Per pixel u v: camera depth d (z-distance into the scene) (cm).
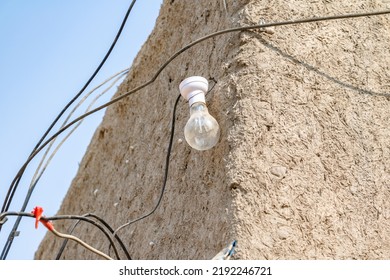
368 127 726
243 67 716
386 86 754
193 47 820
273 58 723
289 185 674
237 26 737
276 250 645
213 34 711
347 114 724
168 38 889
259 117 694
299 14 750
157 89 888
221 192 684
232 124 693
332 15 762
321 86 727
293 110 706
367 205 691
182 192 757
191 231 719
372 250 673
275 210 661
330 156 700
